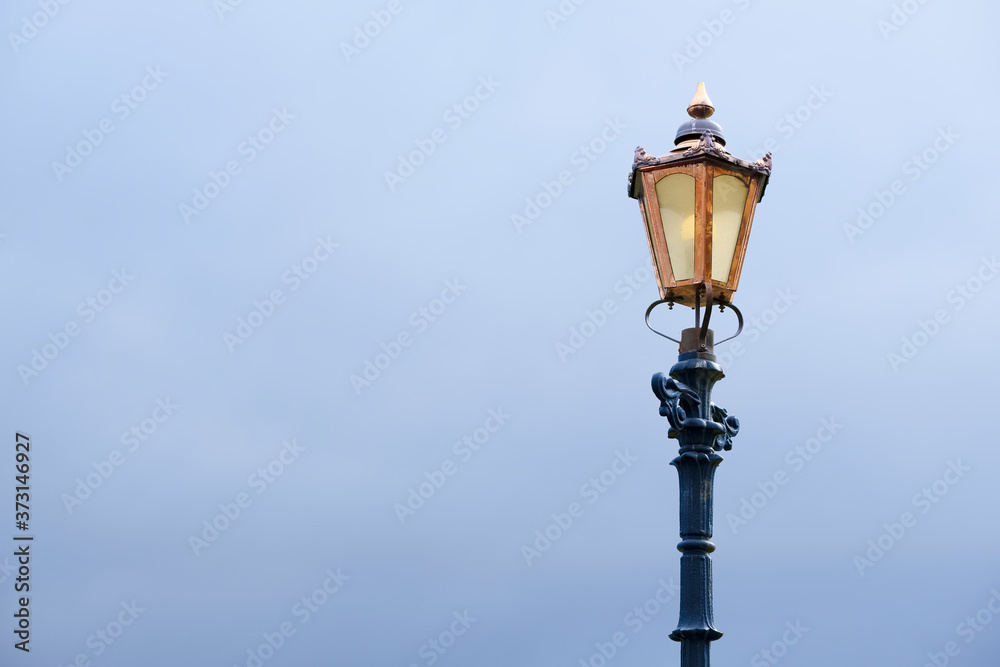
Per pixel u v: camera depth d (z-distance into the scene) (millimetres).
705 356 7043
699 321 7098
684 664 6578
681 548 6789
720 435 7078
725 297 7203
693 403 6969
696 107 7488
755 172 7203
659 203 7203
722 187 7148
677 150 7254
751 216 7250
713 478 6918
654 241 7219
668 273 7113
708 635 6582
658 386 6734
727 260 7137
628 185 7609
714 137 7359
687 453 6855
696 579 6711
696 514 6812
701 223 7016
